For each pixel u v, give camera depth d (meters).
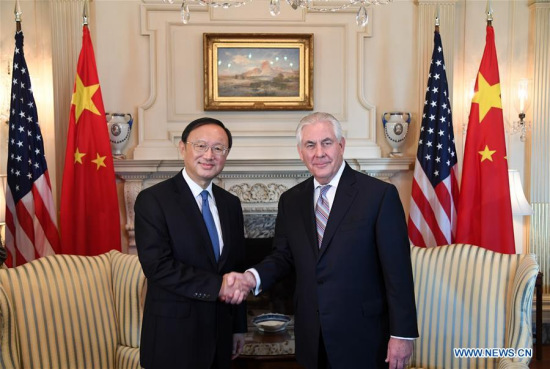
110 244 3.69
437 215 3.79
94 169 3.70
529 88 4.23
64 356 2.34
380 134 4.21
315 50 4.14
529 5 4.20
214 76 4.05
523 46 4.22
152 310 2.15
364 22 2.59
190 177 2.26
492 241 3.68
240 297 2.12
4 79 3.99
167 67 4.05
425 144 3.83
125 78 4.05
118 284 2.58
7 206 3.60
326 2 4.09
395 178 4.23
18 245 3.61
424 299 2.59
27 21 4.03
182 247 2.15
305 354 2.11
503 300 2.40
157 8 4.01
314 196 2.22
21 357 2.23
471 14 4.21
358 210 2.07
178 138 4.08
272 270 2.27
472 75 4.21
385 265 2.04
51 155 4.08
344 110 4.16
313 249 2.11
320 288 2.06
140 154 4.02
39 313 2.29
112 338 2.53
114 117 3.91
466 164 3.75
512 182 3.88
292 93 4.10
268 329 3.51
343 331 2.02
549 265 4.28
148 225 2.15
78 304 2.43
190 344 2.10
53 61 3.92
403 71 4.16
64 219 3.60
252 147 4.12
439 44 3.83
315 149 2.09
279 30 4.12
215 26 4.08
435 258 2.62
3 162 4.05
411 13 4.14
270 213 4.13
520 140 4.27
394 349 2.00
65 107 3.95
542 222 4.25
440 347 2.53
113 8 4.02
